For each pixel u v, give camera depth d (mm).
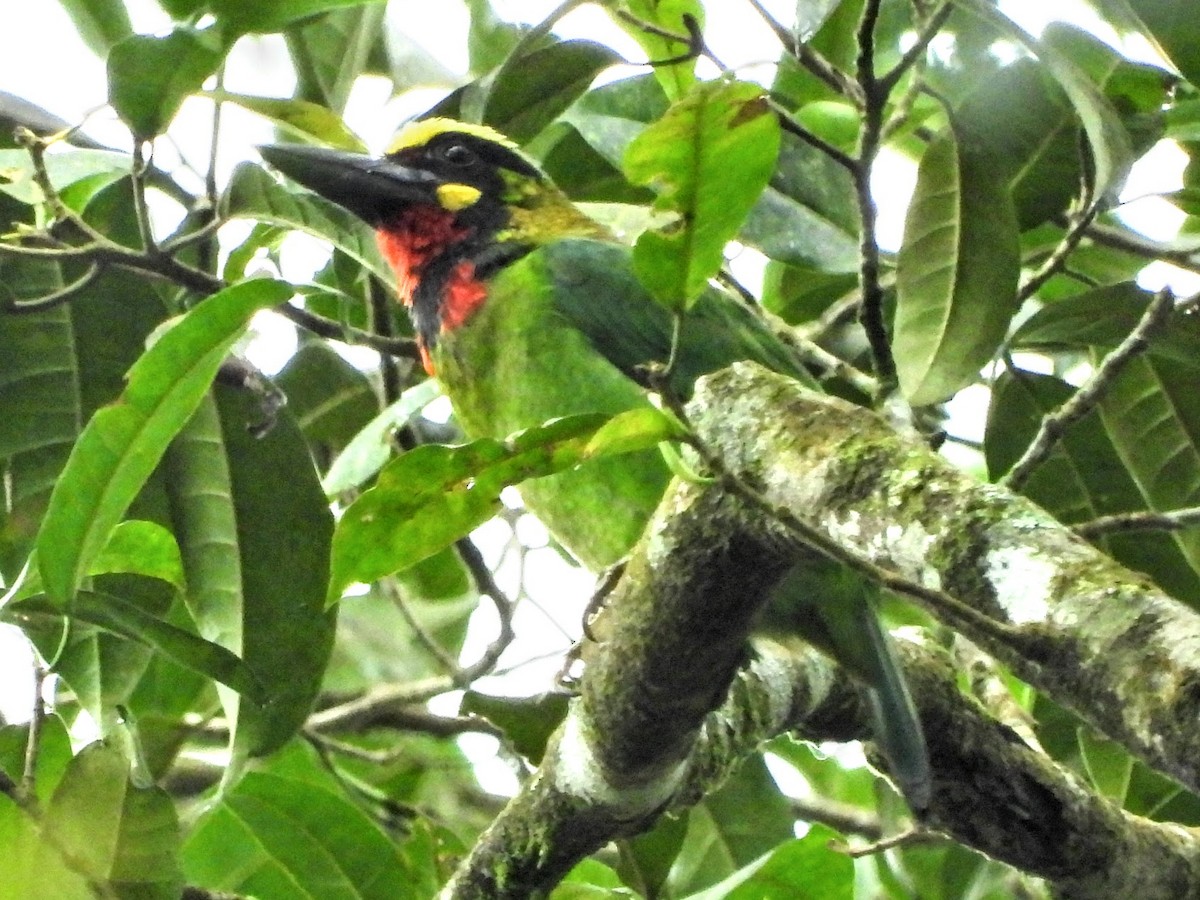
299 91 7895
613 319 7414
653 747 5578
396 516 4656
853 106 7453
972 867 8141
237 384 6910
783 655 6594
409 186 7984
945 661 6676
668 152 4387
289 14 6230
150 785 5711
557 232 8016
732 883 6387
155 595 6879
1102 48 7191
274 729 6762
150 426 5109
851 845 8023
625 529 6902
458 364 7672
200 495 6922
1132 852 6461
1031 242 8023
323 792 7816
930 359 6566
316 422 8797
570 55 7426
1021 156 7309
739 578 4984
